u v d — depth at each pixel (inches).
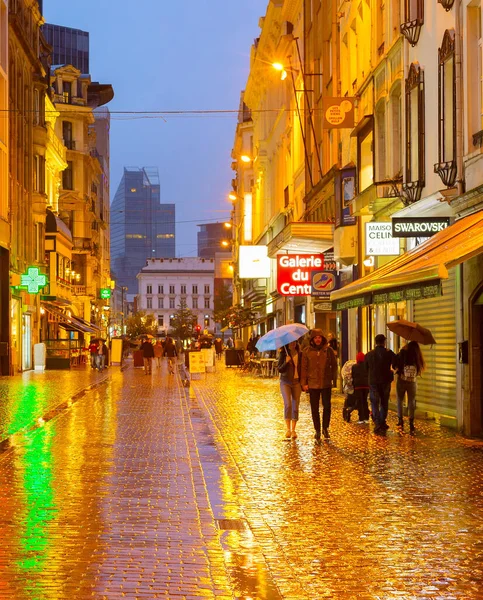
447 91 722.8
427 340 687.7
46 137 2156.7
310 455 561.9
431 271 532.4
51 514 371.6
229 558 301.6
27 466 506.6
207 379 1573.6
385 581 274.7
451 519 366.9
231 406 953.5
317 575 281.3
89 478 467.5
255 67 2518.5
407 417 808.9
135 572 280.1
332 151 1407.5
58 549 309.1
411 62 853.2
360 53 1141.1
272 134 2357.3
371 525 355.9
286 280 1360.7
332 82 1358.3
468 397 672.4
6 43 1724.9
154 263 6604.3
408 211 804.6
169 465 517.7
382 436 665.0
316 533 342.0
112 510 382.3
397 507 391.9
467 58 684.7
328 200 1443.2
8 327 1717.5
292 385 651.5
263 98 2591.0
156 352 2164.1
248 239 3093.0
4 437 644.1
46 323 2359.7
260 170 2620.6
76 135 3484.3
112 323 5324.8
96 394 1154.0
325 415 645.3
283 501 407.2
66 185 3457.2
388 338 958.4
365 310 1087.6
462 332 684.7
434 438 650.2
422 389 801.6
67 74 3481.8
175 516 372.2
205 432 693.9
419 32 823.1
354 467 509.7
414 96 840.3
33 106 2101.4
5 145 1720.0
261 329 2696.9
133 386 1348.4
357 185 1089.4
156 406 951.0
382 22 1007.0
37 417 801.6
